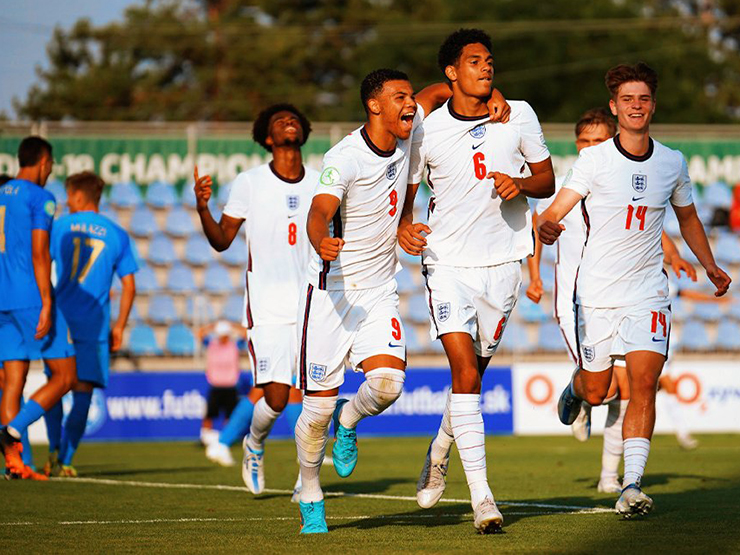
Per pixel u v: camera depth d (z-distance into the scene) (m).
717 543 17.95
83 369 34.97
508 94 141.12
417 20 162.12
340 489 30.11
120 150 70.12
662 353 22.06
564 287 28.67
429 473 21.56
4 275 31.67
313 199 19.33
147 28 163.00
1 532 20.56
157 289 69.88
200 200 26.67
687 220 23.08
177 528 21.05
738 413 60.03
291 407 29.75
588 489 29.34
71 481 32.22
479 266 20.86
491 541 18.39
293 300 27.39
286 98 154.50
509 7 144.88
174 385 58.41
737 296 72.12
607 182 22.17
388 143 19.64
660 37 143.62
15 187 31.61
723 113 142.75
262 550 17.73
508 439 56.84
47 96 159.12
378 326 20.09
